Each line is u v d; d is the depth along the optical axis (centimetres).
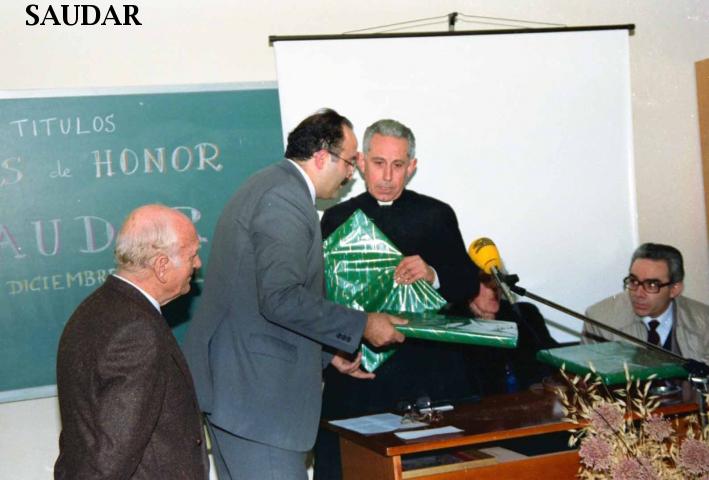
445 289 339
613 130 367
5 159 318
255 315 246
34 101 321
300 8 354
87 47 330
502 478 237
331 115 258
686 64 401
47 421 326
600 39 366
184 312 335
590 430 185
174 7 339
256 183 253
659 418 181
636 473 171
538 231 359
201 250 337
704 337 322
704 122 397
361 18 361
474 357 329
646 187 396
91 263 326
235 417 243
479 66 354
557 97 362
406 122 347
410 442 227
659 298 317
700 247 402
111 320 190
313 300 237
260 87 344
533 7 382
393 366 321
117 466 179
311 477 352
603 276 365
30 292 321
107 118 328
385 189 332
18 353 320
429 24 369
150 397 186
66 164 324
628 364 250
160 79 337
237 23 346
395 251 307
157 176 333
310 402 250
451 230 346
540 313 350
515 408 260
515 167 357
